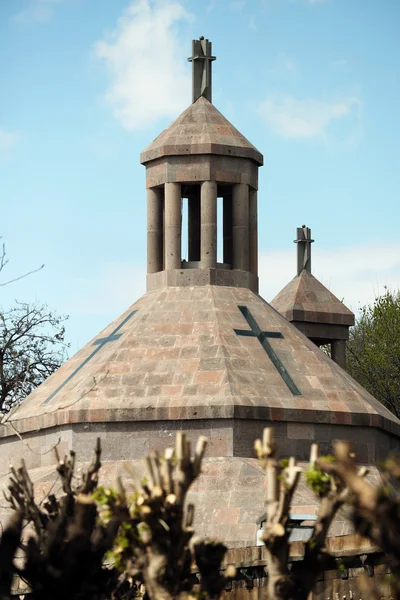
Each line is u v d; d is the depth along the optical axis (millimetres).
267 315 73188
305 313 93812
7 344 81500
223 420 64250
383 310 117750
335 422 66562
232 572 32938
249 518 59312
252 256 77062
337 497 30734
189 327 70438
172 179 75812
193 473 30766
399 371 116312
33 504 36469
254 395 65438
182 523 30969
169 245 75312
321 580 40562
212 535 58875
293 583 30922
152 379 66812
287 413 65375
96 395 66312
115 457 65125
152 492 30641
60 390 69688
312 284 96000
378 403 72375
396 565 25562
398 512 24000
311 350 71188
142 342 69562
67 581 30406
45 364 91250
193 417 64500
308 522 54938
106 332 73750
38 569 30438
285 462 31500
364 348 118438
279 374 68000
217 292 73812
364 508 24219
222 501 60594
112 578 35719
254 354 68875
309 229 97875
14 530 29031
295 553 41344
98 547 31359
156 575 30969
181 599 32219
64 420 65812
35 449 68625
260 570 43625
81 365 71250
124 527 31516
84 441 65562
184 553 31516
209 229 75312
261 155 77812
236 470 62125
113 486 61625
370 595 27562
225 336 69500
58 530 32438
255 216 77562
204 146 75438
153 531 30828
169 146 75812
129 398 65875
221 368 66938
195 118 77438
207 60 79312
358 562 39938
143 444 64938
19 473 37062
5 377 85625
